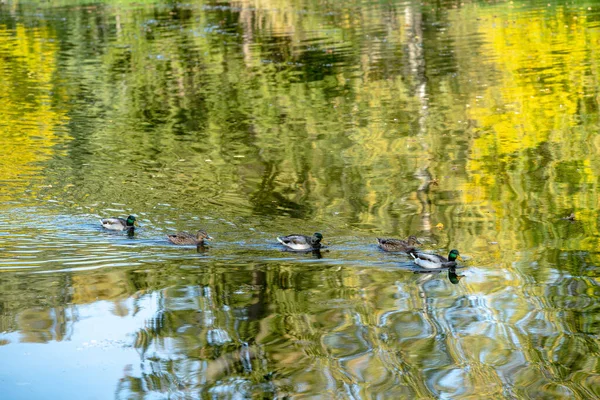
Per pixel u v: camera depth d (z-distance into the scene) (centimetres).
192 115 2830
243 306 1375
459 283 1463
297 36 4275
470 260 1567
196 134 2575
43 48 4231
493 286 1448
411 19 4656
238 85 3256
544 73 3241
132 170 2166
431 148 2348
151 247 1633
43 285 1452
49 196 1944
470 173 2114
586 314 1324
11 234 1681
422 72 3350
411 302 1387
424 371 1159
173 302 1384
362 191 1983
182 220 1777
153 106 2983
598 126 2516
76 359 1195
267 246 1641
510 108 2770
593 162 2175
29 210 1831
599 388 1112
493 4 5066
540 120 2609
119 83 3397
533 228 1717
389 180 2059
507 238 1670
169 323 1305
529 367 1168
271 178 2089
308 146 2397
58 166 2209
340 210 1845
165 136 2558
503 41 3894
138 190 1986
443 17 4675
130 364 1186
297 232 1705
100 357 1204
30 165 2219
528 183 2017
